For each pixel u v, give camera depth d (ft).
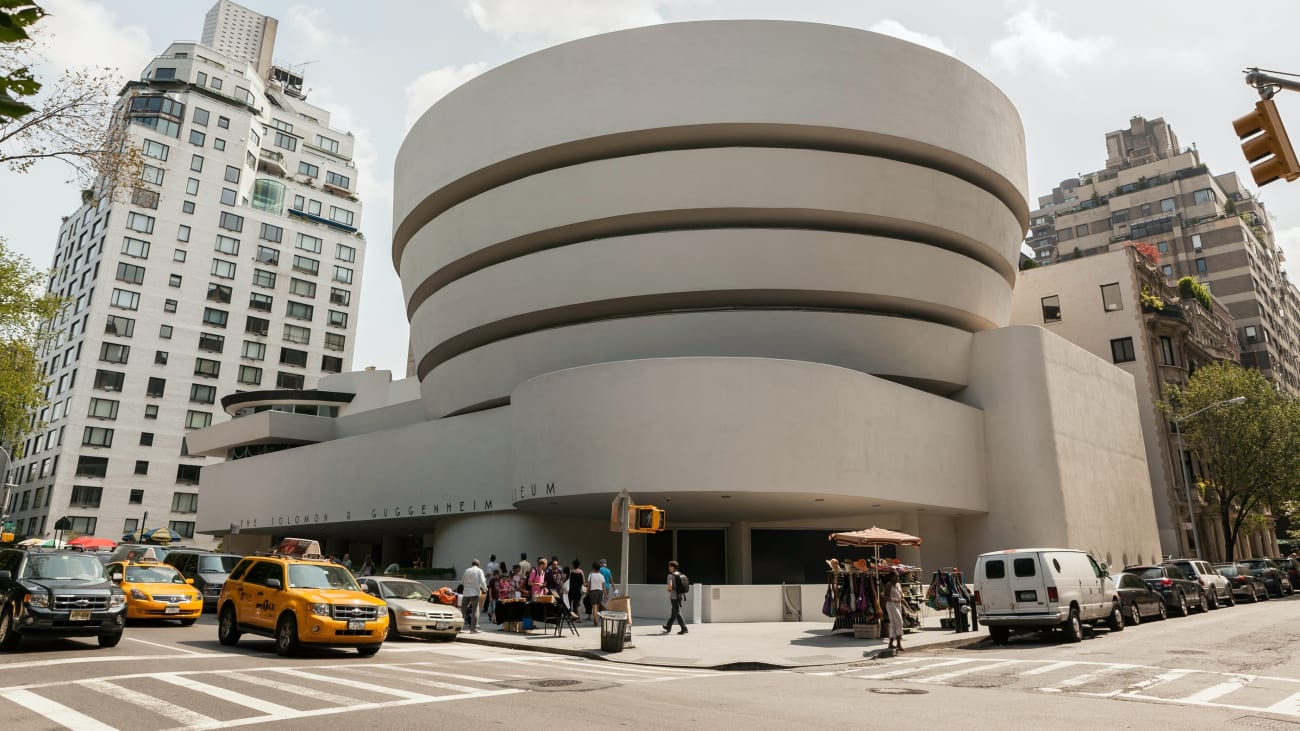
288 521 141.38
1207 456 147.74
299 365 275.59
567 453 85.05
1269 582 115.34
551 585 75.77
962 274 106.73
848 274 98.37
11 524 234.99
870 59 100.99
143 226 250.78
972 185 107.24
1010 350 109.19
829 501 88.22
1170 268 282.97
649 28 100.17
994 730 26.84
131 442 237.04
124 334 241.14
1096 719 28.96
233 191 272.92
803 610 79.51
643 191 97.76
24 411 126.31
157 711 28.40
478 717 28.19
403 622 62.23
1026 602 59.41
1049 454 104.78
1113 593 67.72
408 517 117.29
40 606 45.75
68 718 26.94
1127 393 136.36
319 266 288.10
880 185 99.81
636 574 106.01
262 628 49.65
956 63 107.86
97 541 142.31
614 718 28.43
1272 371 256.52
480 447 108.27
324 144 329.31
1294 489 140.36
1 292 108.58
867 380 89.20
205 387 254.06
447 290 112.98
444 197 114.21
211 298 260.21
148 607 63.05
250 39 457.27
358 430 149.79
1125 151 334.44
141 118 258.57
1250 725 27.73
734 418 81.41
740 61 98.17
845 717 29.27
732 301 99.91
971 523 107.76
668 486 80.48
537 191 102.68
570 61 102.53
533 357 104.42
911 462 92.68
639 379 83.05
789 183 96.99
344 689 34.37
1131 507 125.49
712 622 76.69
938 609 82.48
